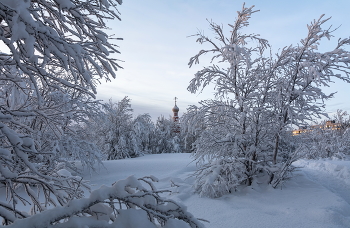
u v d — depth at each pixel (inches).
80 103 411.2
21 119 151.8
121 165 590.2
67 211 88.9
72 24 119.5
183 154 949.2
